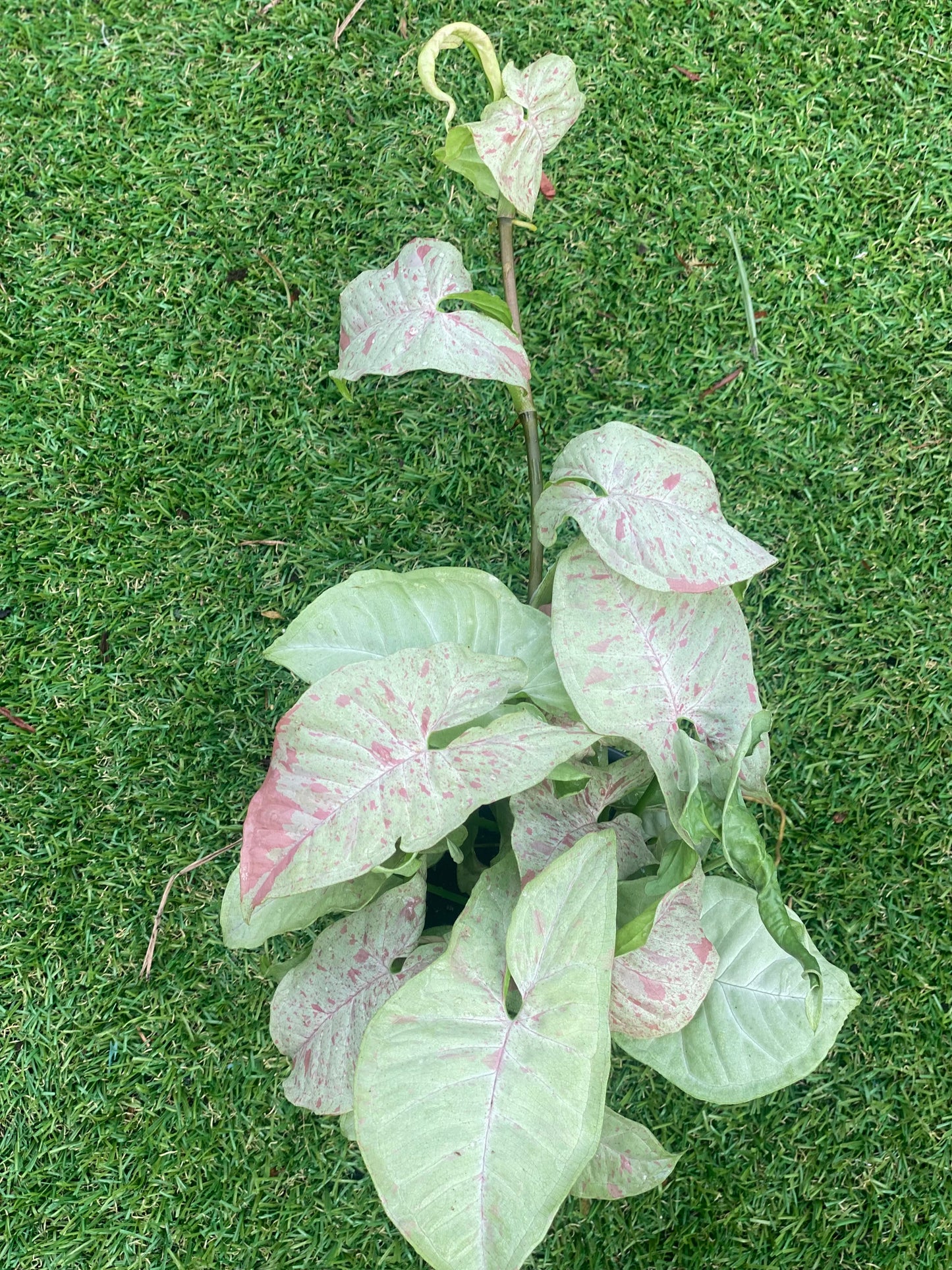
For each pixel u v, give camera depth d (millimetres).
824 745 710
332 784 448
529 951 451
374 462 730
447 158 521
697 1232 663
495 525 729
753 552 488
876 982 690
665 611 497
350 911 562
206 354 735
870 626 719
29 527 721
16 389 729
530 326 737
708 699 498
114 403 731
